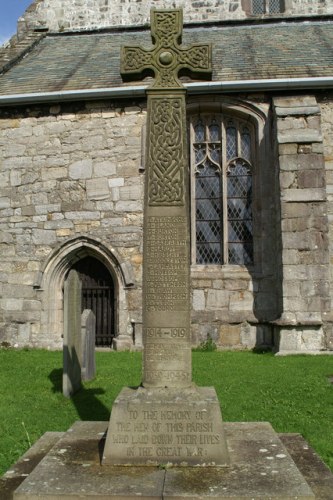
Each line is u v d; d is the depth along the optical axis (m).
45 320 11.53
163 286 4.09
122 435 3.66
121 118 11.79
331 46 13.11
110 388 6.87
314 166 10.48
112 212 11.57
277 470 3.44
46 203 11.80
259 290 11.23
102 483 3.25
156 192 4.18
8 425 5.21
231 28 15.46
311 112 10.80
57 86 12.12
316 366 8.35
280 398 6.18
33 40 15.51
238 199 11.97
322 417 5.44
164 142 4.25
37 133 12.02
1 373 7.97
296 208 10.38
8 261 11.77
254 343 11.03
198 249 11.96
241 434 4.21
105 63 13.22
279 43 13.70
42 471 3.44
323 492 3.23
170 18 4.46
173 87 4.32
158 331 4.06
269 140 11.52
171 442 3.64
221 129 12.03
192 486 3.20
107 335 11.78
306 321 9.97
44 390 6.81
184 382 4.01
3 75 13.29
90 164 11.76
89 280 11.98
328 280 10.13
